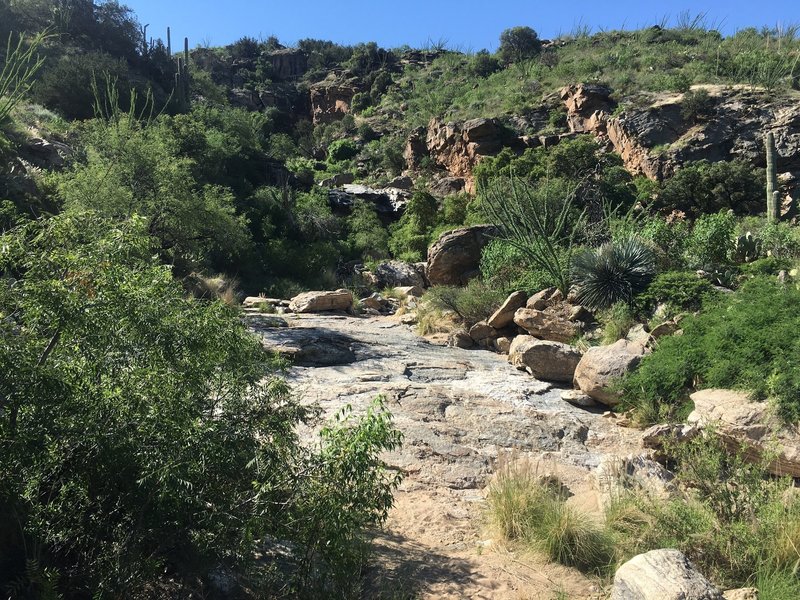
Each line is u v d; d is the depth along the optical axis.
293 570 4.52
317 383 10.20
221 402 4.80
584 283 13.34
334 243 36.81
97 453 3.82
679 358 8.98
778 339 8.03
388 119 76.25
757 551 4.76
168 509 3.98
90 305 3.93
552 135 48.09
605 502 5.73
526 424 8.66
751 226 22.59
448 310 16.19
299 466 4.39
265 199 36.53
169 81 55.84
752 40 65.94
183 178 19.61
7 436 3.65
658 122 43.56
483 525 5.90
